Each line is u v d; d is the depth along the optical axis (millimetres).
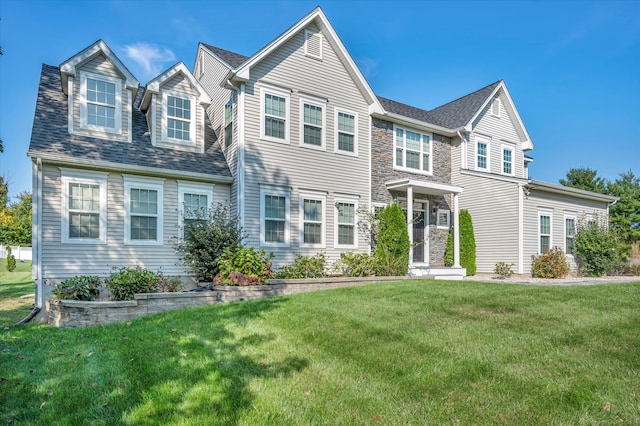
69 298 8750
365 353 4887
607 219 20344
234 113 12602
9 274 21578
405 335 5461
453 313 6578
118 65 11375
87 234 10344
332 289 9422
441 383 4035
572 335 5355
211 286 10328
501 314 6477
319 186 13648
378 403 3662
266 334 5762
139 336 5984
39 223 9664
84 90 11023
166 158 11789
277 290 9961
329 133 14039
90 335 6488
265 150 12531
